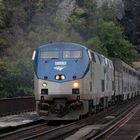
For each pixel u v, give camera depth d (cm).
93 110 6538
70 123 5519
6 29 14088
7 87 10375
